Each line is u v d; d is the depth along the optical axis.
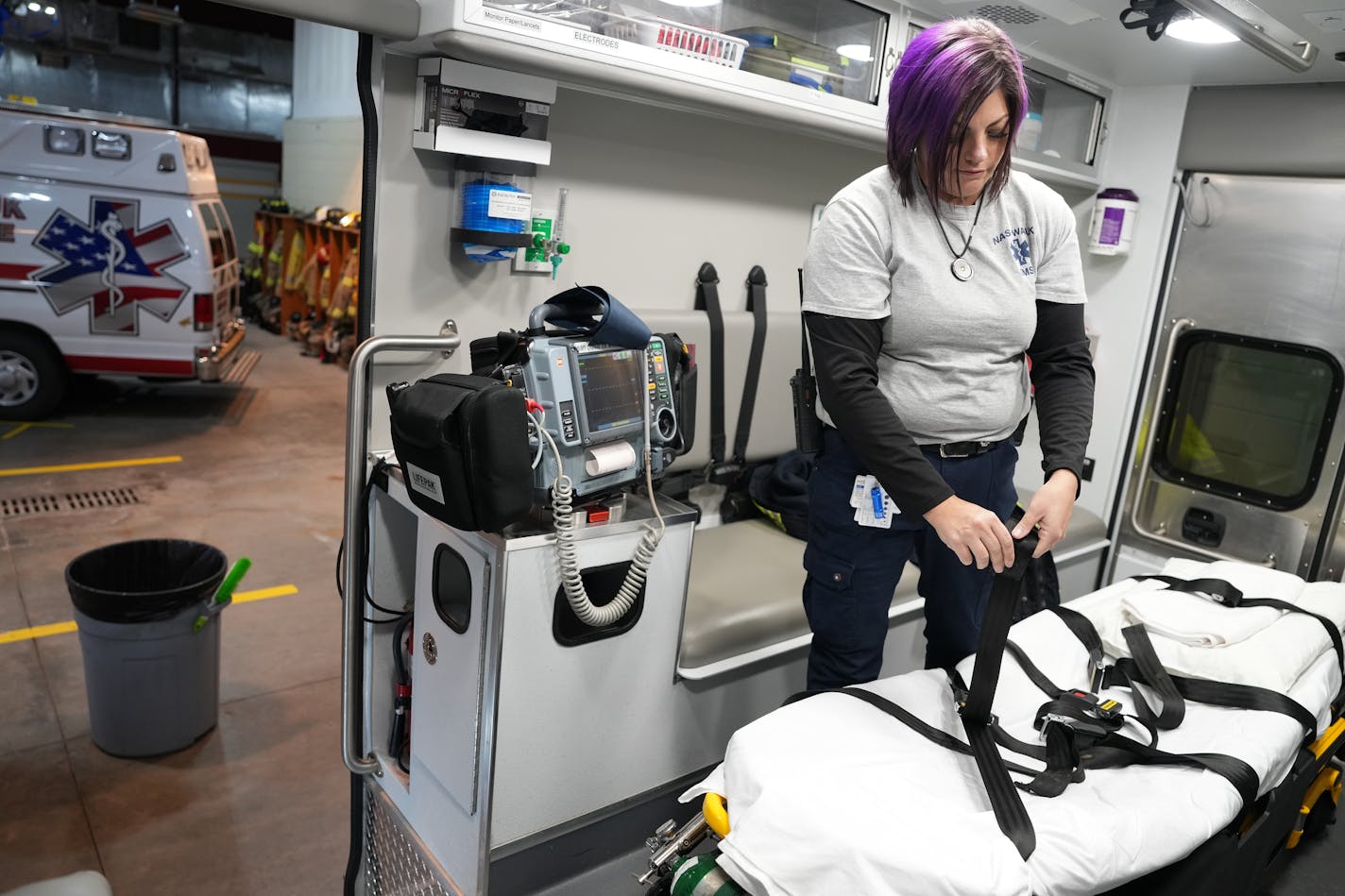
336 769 2.87
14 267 5.92
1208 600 2.28
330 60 10.05
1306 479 3.10
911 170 1.60
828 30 2.49
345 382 8.55
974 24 1.51
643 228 2.54
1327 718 2.06
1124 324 3.41
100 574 2.91
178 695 2.84
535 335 1.79
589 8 1.97
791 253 2.97
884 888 1.23
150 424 6.68
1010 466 1.84
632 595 1.84
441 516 1.67
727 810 1.48
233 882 2.34
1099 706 1.72
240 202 12.80
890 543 1.84
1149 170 3.29
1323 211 2.92
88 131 5.84
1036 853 1.32
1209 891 1.63
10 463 5.57
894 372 1.73
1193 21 2.38
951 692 1.76
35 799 2.62
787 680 2.34
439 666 1.88
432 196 2.08
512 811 1.82
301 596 4.09
